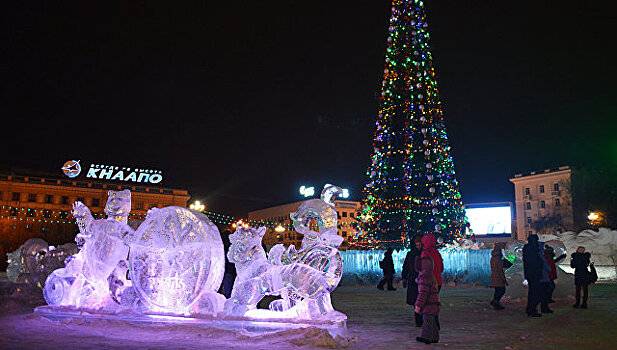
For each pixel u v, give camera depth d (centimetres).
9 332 798
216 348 689
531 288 1108
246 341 743
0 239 6012
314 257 848
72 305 927
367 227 2669
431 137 2494
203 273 857
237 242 856
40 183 7438
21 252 1478
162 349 677
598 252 2514
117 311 877
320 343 710
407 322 993
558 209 7275
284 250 858
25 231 6181
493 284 1229
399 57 2575
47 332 802
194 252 862
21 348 669
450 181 2533
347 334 802
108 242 936
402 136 2588
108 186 7769
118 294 946
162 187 8169
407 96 2542
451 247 2342
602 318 1069
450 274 2156
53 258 1480
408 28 2548
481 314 1129
